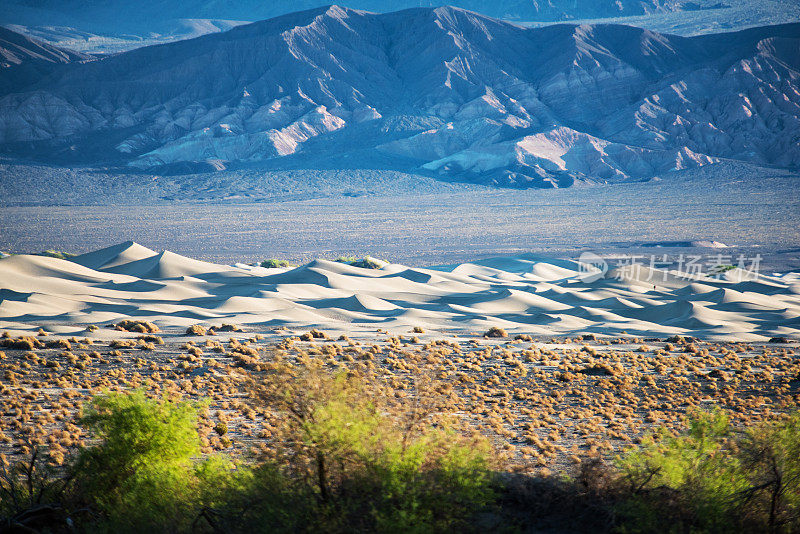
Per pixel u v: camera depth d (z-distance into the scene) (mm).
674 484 50531
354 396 47938
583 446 94062
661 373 184750
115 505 48906
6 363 158875
